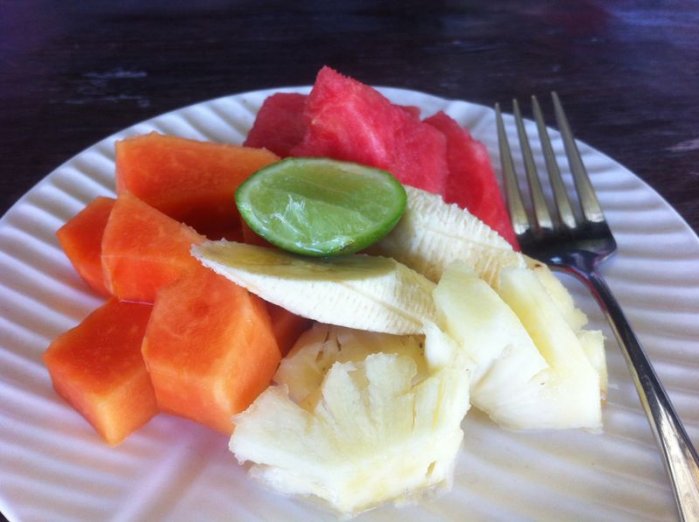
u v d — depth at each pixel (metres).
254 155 0.22
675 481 0.15
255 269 0.16
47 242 0.21
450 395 0.16
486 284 0.17
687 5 0.39
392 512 0.16
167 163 0.21
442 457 0.16
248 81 0.32
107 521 0.15
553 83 0.33
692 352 0.18
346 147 0.21
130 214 0.19
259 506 0.16
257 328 0.17
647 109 0.31
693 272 0.20
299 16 0.37
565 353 0.17
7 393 0.17
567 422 0.17
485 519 0.15
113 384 0.17
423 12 0.38
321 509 0.16
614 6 0.39
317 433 0.15
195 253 0.17
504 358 0.16
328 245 0.17
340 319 0.17
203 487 0.16
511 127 0.27
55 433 0.17
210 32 0.35
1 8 0.36
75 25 0.35
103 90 0.31
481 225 0.19
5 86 0.31
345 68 0.33
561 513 0.15
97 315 0.18
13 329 0.19
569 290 0.21
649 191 0.23
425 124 0.24
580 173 0.24
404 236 0.19
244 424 0.16
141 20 0.36
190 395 0.17
